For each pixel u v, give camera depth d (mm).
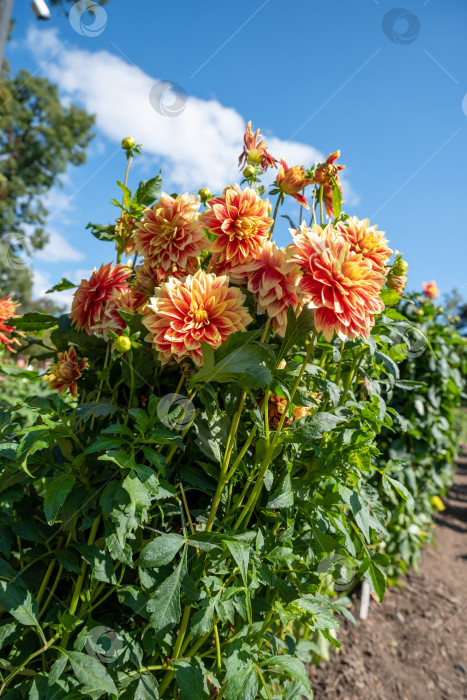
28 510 1332
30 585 1210
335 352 1395
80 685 1042
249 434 1277
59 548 1184
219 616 1068
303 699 2443
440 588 4082
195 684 1055
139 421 1066
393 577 3719
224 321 1102
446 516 6348
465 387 4609
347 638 3156
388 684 2768
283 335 1198
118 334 1275
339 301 1104
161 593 1043
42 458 1184
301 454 1455
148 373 1236
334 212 1420
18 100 17156
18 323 1501
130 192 1426
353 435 1331
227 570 1152
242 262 1223
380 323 1499
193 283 1104
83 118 18328
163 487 1089
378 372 1664
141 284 1275
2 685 1037
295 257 1126
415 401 3797
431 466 4160
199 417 1212
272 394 1323
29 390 3564
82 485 1167
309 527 1438
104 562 1090
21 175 17422
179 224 1208
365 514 1285
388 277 1573
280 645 1447
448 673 2965
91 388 1425
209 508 1247
